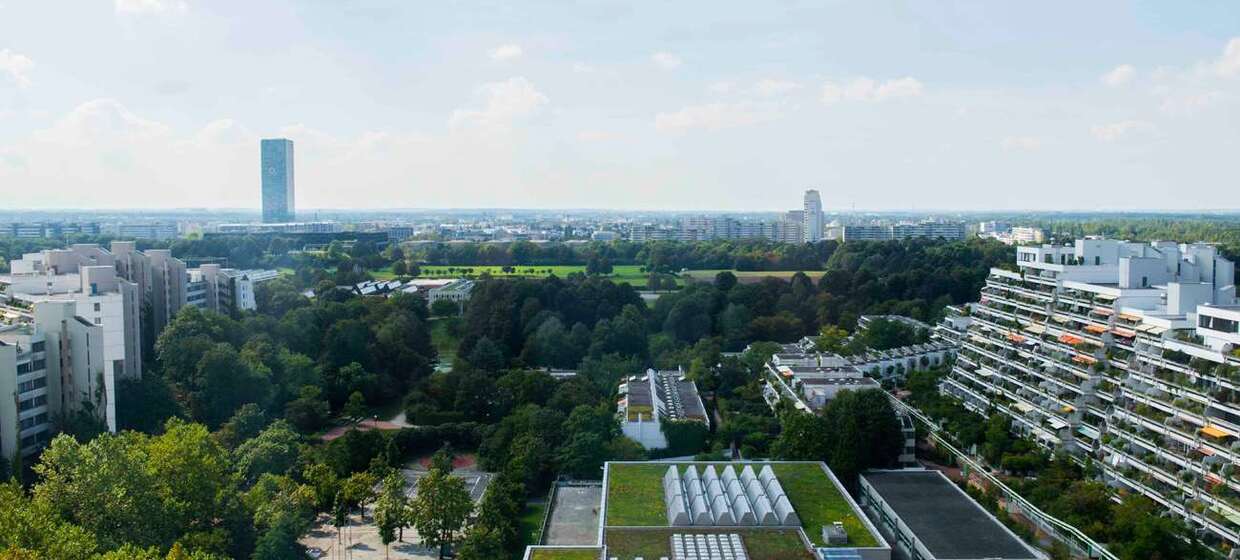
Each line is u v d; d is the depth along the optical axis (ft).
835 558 576.61
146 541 636.07
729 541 605.73
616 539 613.93
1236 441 643.04
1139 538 626.64
